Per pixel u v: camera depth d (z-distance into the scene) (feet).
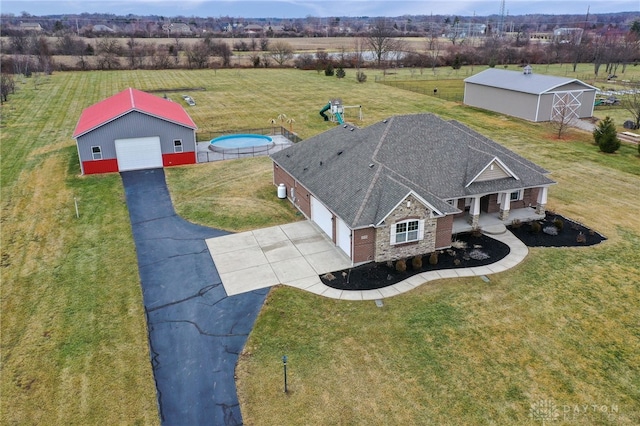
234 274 76.74
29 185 116.16
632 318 65.21
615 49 355.56
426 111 203.62
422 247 81.25
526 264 78.84
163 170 127.65
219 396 52.95
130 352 59.57
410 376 55.31
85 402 51.93
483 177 89.56
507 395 52.60
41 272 77.46
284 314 66.59
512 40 592.19
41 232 91.76
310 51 478.18
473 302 69.00
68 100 221.25
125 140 124.36
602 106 208.64
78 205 104.22
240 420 49.90
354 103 221.87
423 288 72.43
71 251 84.43
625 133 158.30
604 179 118.01
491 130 167.94
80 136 119.85
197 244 86.94
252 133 168.45
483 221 93.50
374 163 87.10
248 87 267.39
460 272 76.79
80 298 70.44
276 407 51.37
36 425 49.06
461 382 54.39
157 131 126.11
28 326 64.13
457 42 584.40
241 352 59.62
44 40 404.16
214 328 64.03
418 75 321.11
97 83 271.08
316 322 64.90
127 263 80.38
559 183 115.44
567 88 179.93
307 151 106.52
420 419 49.67
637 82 258.57
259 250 84.38
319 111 204.03
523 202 98.78
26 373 55.93
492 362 57.36
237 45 475.72
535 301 69.10
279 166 108.58
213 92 249.96
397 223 77.51
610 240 86.84
